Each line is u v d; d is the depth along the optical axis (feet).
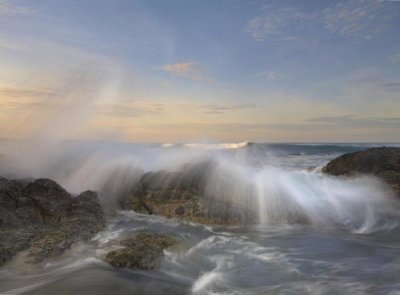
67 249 21.61
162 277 19.31
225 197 33.17
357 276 19.79
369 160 44.47
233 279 19.36
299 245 25.54
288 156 126.52
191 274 19.94
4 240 21.17
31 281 18.15
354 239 27.20
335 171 46.91
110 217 31.04
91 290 17.42
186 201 32.19
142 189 34.35
